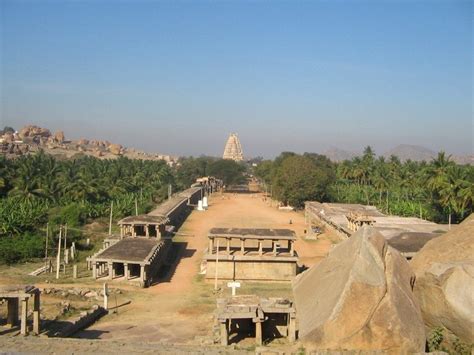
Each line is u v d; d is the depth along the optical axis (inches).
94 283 1854.1
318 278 1008.9
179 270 2197.3
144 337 1237.1
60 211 3036.4
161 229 2395.4
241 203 5319.9
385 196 4552.2
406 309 828.0
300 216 4269.2
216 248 2127.2
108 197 3860.7
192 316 1480.1
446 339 833.5
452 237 959.6
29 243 2277.3
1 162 3622.0
